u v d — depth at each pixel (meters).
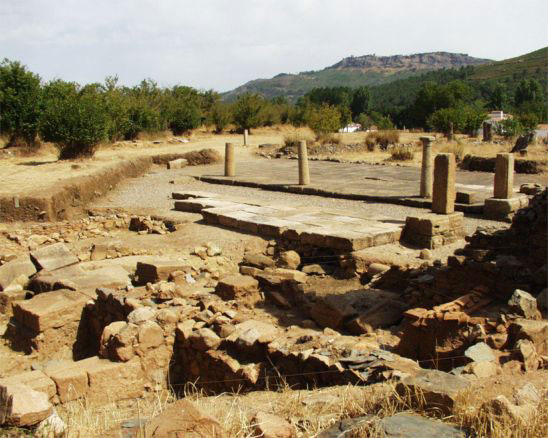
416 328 5.66
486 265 6.56
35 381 5.54
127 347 6.16
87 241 11.77
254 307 7.63
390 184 17.39
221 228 12.06
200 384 6.31
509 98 78.75
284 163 25.25
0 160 22.41
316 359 5.31
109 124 22.69
